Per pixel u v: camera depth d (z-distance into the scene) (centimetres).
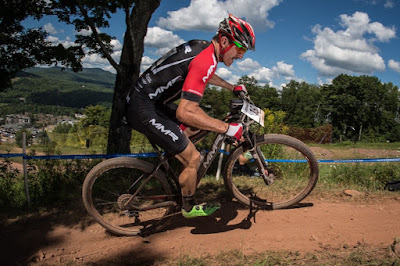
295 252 266
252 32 246
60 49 754
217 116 336
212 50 242
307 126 7012
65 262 277
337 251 264
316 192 421
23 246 305
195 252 277
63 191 439
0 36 771
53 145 586
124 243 304
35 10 765
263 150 605
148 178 296
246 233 305
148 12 580
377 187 460
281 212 349
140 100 249
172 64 241
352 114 6325
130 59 576
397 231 292
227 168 330
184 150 261
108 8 676
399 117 6931
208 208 285
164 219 315
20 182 471
